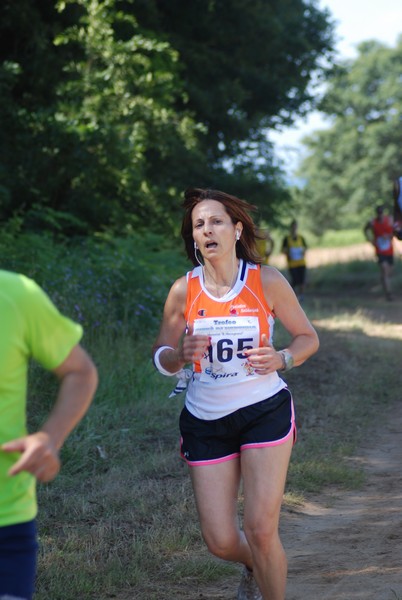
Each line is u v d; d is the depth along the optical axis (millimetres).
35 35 16641
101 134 15180
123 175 16141
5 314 3078
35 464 2916
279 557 4512
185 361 4570
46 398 9258
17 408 3119
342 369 12891
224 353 4637
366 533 6414
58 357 3189
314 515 6891
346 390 11609
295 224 25000
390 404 11078
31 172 15594
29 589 3096
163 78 17625
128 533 6234
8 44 17531
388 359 13875
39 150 15445
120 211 16812
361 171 81312
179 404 9977
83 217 16469
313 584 5422
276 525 4508
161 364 4809
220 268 4715
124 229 16656
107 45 16766
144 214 18188
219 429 4625
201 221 4723
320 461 8180
